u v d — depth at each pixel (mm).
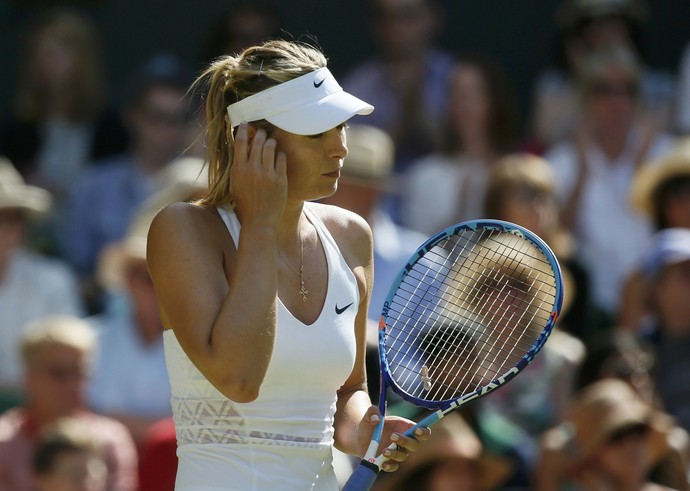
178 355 12164
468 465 19344
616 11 30141
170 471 20031
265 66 12156
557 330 23125
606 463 19984
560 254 24219
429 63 30094
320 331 12172
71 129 29766
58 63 29703
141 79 28594
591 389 21109
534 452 20953
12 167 29406
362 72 30500
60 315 25172
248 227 11734
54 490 19656
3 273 24719
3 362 24312
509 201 23766
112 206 27781
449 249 23531
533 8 32562
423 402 12797
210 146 12477
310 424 12195
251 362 11406
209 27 32125
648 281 23672
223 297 11781
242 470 11977
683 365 22781
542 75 32469
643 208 26453
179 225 11922
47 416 21203
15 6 31969
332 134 12078
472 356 17422
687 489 20516
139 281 22844
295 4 32000
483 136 28031
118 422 22344
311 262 12500
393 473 19344
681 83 30469
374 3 30125
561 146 28672
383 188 22953
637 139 28016
